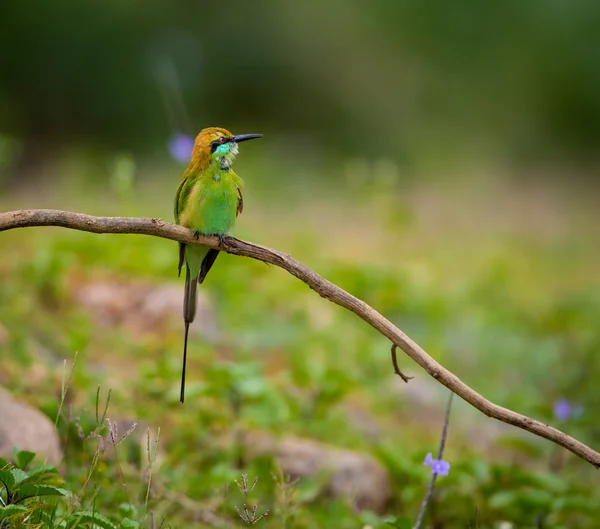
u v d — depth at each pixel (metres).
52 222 5.91
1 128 25.31
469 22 30.12
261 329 12.32
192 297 7.31
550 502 7.90
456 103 29.44
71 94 26.23
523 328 14.55
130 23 26.70
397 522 6.77
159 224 6.24
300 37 29.05
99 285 11.98
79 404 8.73
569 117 30.05
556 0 30.28
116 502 7.26
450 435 10.84
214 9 28.52
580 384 11.52
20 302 10.55
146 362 10.36
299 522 7.71
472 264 17.86
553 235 21.19
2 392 7.74
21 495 5.91
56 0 25.98
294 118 28.75
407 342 6.12
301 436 9.30
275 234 17.64
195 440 8.66
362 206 21.22
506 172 27.81
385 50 29.67
